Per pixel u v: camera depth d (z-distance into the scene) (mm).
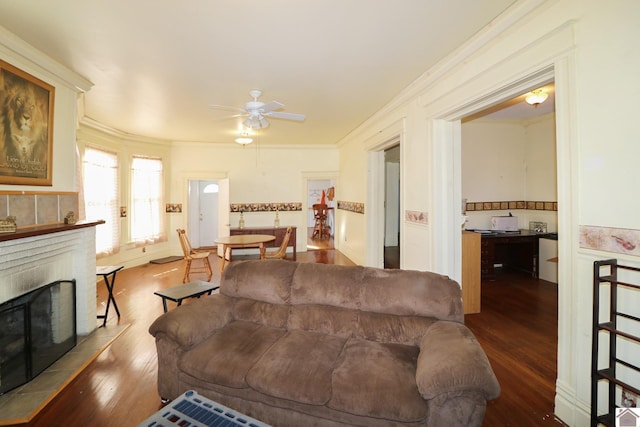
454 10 2236
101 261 5516
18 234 2299
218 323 2340
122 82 3533
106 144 5664
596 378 1683
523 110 5066
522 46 2189
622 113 1631
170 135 6496
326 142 7555
